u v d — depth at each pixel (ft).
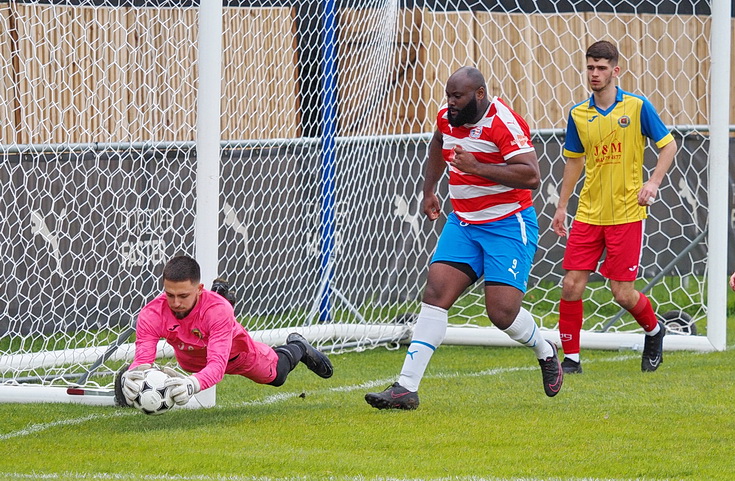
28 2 86.79
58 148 85.10
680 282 100.32
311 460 47.80
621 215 70.69
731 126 102.01
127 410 62.69
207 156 61.00
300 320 92.63
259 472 45.57
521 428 54.60
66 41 85.97
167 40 89.10
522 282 58.39
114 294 87.15
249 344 58.85
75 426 57.57
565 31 117.91
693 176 99.45
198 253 61.67
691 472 44.91
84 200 86.07
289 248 93.35
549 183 100.12
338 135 94.58
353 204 94.94
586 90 119.14
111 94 93.09
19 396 65.26
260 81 97.91
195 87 96.68
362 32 92.07
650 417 56.85
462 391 66.95
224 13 96.27
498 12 103.81
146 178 88.12
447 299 59.41
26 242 84.17
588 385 68.03
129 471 46.09
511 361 80.79
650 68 118.52
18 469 46.85
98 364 70.54
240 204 92.02
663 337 75.82
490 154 56.59
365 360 83.05
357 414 59.06
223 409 62.03
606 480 43.70
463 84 55.11
